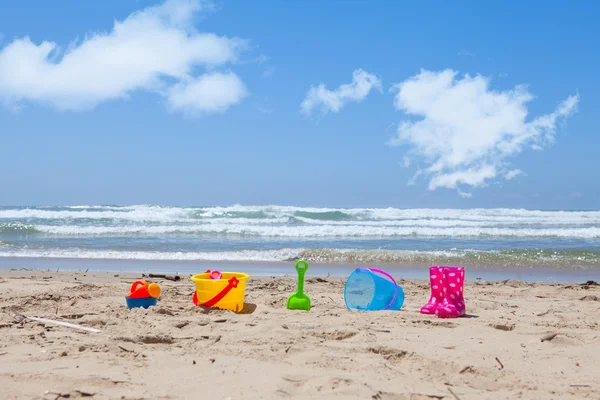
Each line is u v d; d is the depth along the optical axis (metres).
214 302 6.04
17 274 9.72
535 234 20.64
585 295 7.91
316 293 7.72
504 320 5.67
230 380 3.42
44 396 3.05
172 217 28.73
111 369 3.59
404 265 12.55
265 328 4.93
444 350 4.30
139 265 12.03
